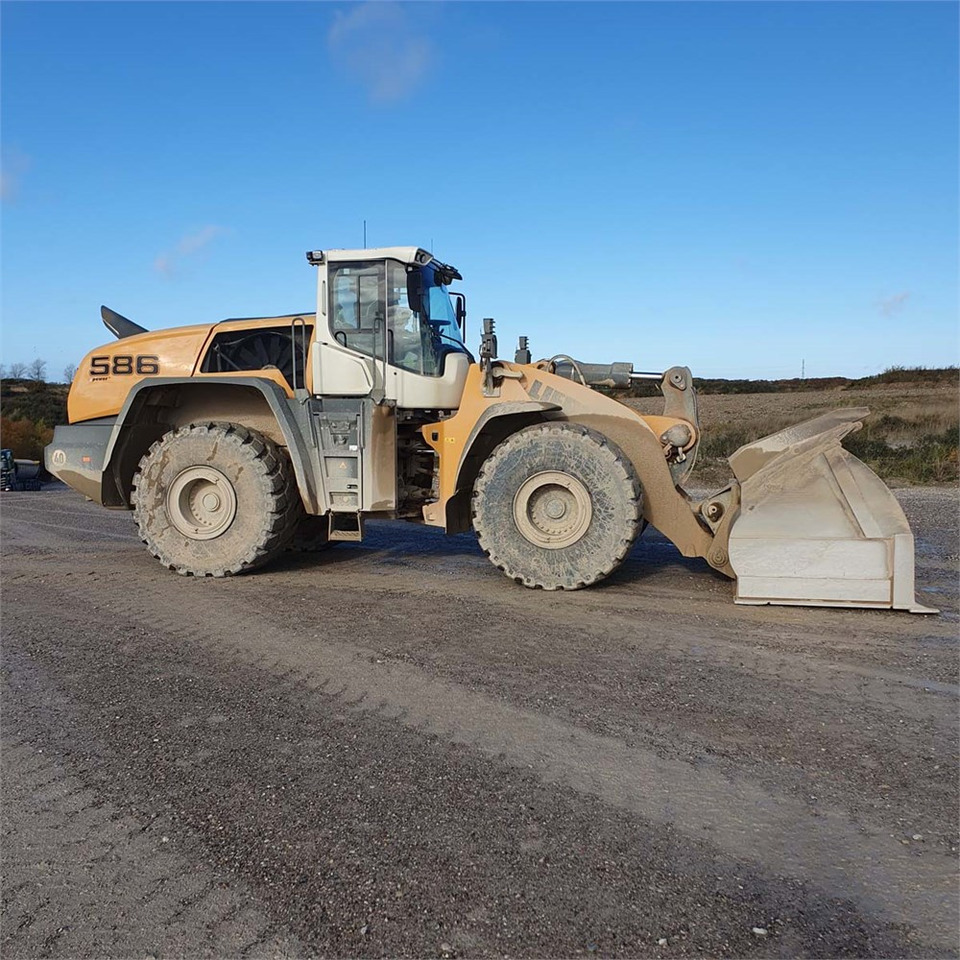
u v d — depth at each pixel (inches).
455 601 217.9
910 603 200.1
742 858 91.5
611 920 80.6
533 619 197.5
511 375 240.7
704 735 125.6
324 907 83.5
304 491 251.1
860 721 130.3
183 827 100.3
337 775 113.7
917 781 109.4
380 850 94.0
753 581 209.2
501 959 75.2
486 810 102.9
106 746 125.4
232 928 80.4
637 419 231.1
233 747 124.0
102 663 167.5
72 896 86.6
